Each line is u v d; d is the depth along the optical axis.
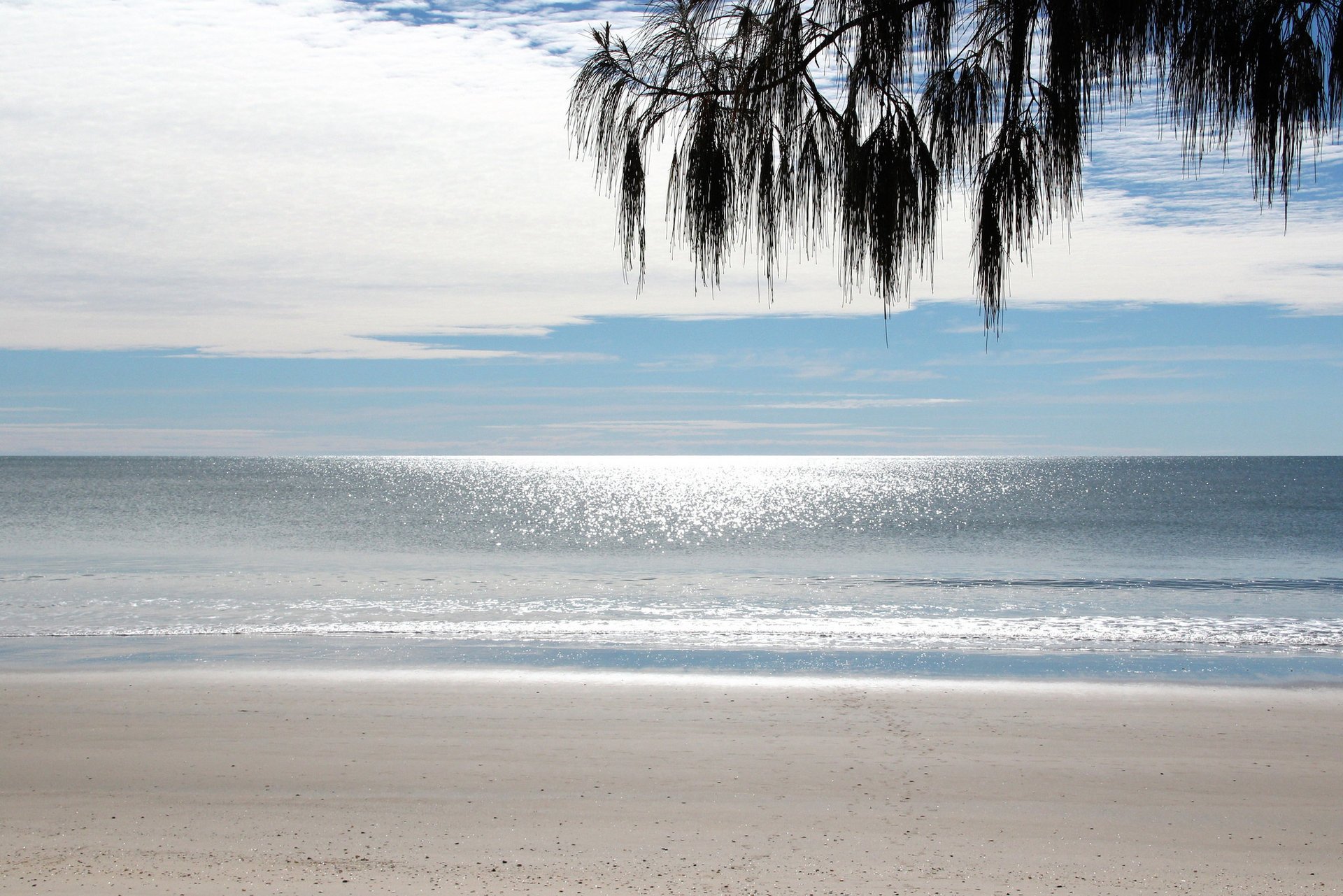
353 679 12.09
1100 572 28.36
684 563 31.20
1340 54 2.01
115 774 8.10
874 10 2.12
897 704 10.84
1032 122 2.08
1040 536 42.59
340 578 25.70
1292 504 68.00
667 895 5.56
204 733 9.45
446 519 55.38
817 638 15.95
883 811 7.22
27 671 12.69
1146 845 6.49
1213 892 5.68
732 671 12.90
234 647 14.78
